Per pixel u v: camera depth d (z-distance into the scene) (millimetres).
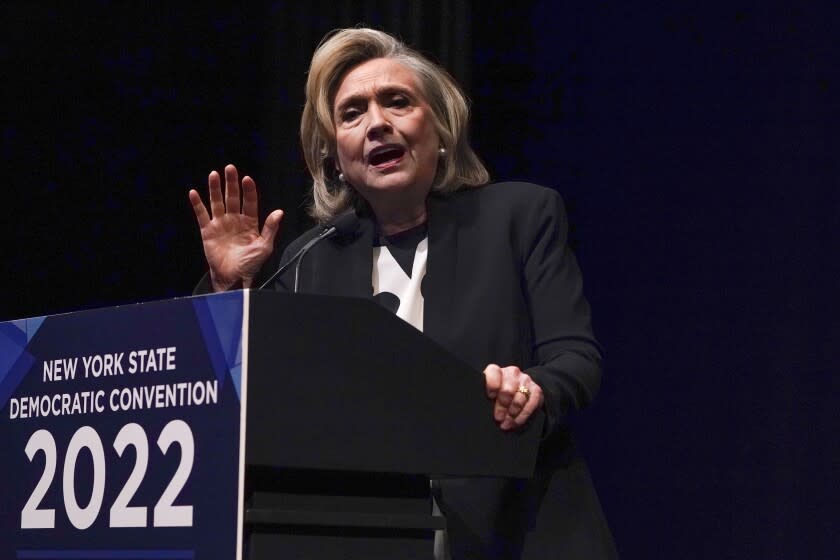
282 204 14906
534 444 6141
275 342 5371
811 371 13570
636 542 14609
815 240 13664
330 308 5531
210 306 5457
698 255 14484
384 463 5602
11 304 17578
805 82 13844
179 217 17250
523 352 7473
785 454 13656
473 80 15195
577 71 15367
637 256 14938
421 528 5820
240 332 5320
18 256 17609
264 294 5379
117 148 17516
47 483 6055
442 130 8188
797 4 13945
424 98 8188
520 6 15453
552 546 6941
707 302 14375
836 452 13336
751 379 13977
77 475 5914
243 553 5406
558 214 7820
